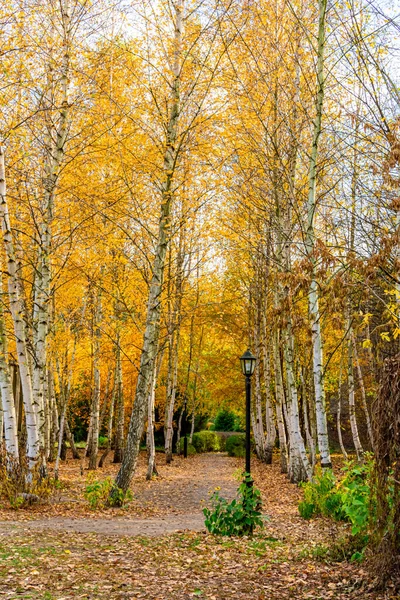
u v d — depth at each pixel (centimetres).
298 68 1288
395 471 546
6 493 1142
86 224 1340
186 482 1920
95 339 1778
